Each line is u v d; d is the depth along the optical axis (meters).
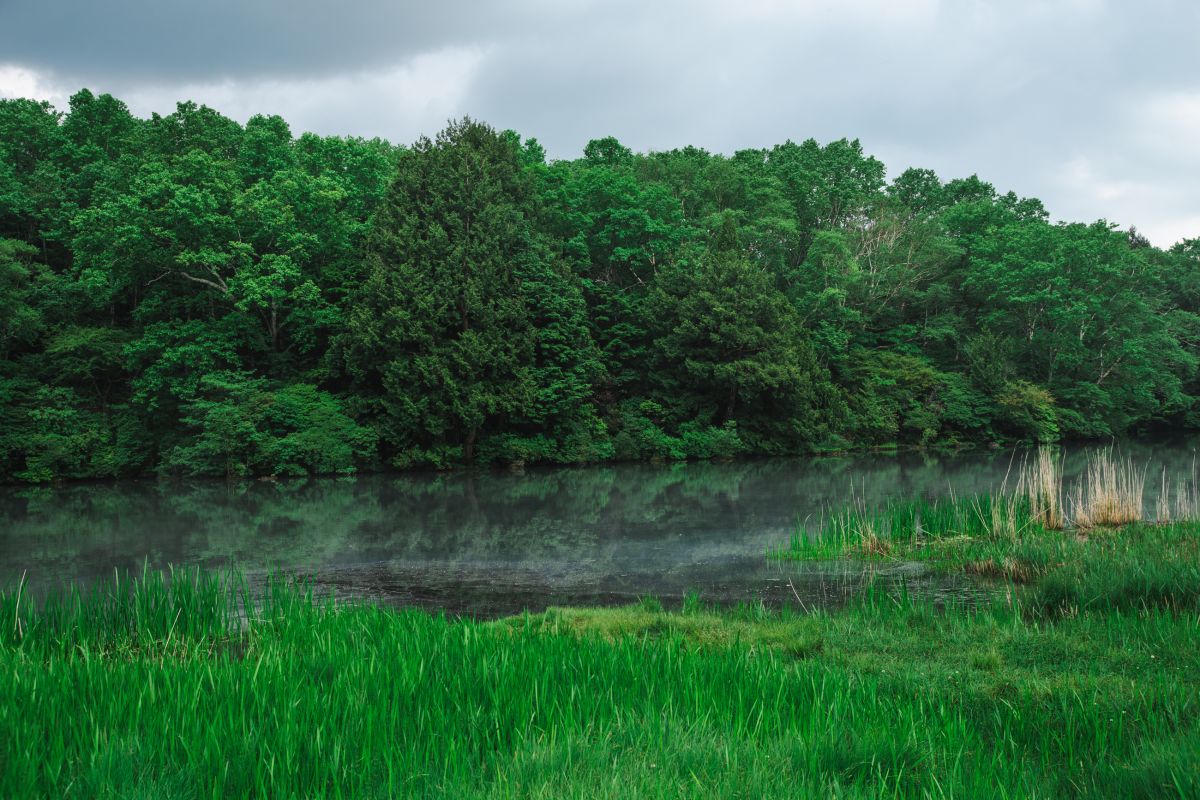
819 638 9.39
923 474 35.38
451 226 39.97
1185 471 34.19
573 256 48.28
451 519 22.84
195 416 34.91
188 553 17.69
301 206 38.31
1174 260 72.38
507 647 7.29
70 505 26.12
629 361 48.12
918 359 55.19
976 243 64.00
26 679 5.91
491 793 4.37
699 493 28.84
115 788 4.35
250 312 38.72
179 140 43.69
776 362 44.75
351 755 4.87
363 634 8.47
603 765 4.77
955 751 5.35
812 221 62.22
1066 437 58.84
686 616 11.05
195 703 5.40
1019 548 14.89
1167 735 5.46
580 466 40.06
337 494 29.02
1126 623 9.33
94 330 36.59
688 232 49.97
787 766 4.87
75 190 42.09
